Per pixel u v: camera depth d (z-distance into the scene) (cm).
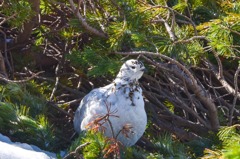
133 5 1062
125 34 1045
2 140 866
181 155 924
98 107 892
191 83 1047
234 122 1130
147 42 1029
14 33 1255
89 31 1062
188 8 1108
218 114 1130
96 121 791
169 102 1188
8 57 1223
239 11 1093
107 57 1054
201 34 1078
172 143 984
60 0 1172
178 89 1239
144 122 904
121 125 887
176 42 1016
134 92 898
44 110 1017
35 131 918
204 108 1181
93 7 1105
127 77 907
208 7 1178
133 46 1090
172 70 1040
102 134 846
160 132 1118
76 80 1210
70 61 1152
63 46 1219
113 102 889
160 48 1048
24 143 881
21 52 1217
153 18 1085
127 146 914
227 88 1074
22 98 1010
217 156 770
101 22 1086
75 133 989
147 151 968
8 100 991
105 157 783
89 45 1170
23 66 1208
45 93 1174
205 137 1067
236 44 1048
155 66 1104
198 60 1101
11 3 1009
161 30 1096
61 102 1133
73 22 1069
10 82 1007
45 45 1233
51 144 922
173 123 1138
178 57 1028
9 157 773
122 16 1065
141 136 1016
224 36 966
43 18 1227
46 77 1209
